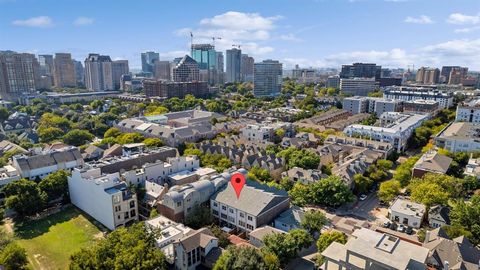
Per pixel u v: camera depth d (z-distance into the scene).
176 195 108.12
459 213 101.00
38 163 141.38
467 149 174.00
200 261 88.94
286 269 88.38
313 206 126.69
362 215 119.94
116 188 112.88
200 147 180.62
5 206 116.00
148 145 179.88
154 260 77.25
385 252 74.56
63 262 92.69
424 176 131.25
